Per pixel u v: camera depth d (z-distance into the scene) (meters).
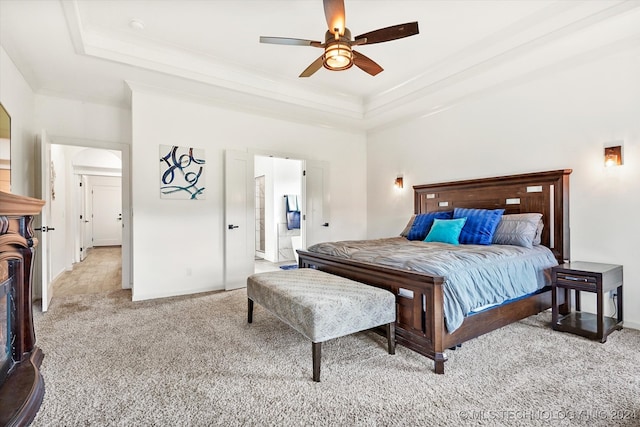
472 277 2.25
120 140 4.32
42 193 3.40
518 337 2.55
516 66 3.30
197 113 4.19
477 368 2.05
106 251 8.72
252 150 4.62
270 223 7.01
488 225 3.33
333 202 5.56
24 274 1.83
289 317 2.15
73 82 3.64
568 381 1.88
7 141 2.86
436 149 4.59
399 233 5.24
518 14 2.77
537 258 2.86
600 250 2.98
